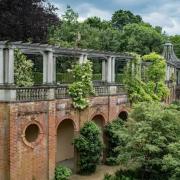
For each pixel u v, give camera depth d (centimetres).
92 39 6081
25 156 2550
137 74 3847
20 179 2517
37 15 3997
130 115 2892
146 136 2652
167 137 2716
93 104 3212
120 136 2794
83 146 3002
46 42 4191
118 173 2939
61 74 3675
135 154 2742
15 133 2442
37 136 2662
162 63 4472
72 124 3178
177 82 7469
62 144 3475
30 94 2545
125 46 6956
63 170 2850
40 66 4144
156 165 2791
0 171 2444
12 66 2411
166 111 2764
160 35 7856
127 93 3741
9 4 3809
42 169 2708
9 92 2383
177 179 2494
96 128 3081
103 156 3406
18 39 3862
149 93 4128
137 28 7619
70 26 5853
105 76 3544
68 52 2950
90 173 3098
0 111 2409
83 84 3042
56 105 2808
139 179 2850
